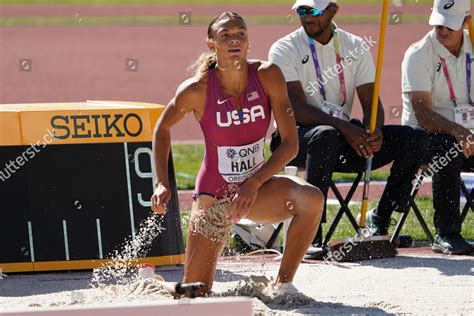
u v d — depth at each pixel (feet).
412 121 69.41
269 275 58.49
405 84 68.69
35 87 174.50
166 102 163.22
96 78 183.73
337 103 67.56
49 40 221.66
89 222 59.82
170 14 257.96
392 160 66.85
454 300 50.29
